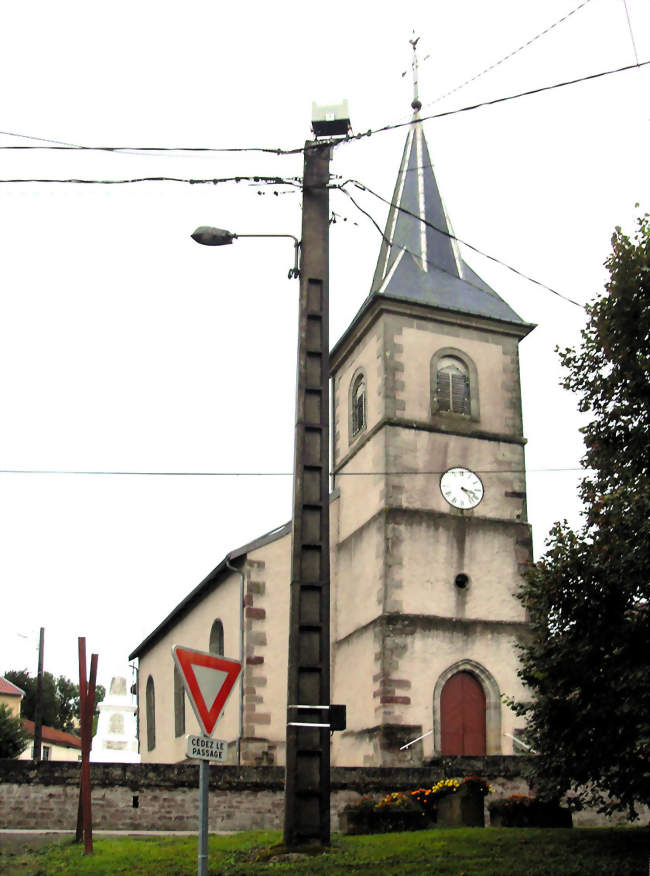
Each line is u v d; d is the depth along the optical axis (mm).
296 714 13594
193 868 14273
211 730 9633
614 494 15031
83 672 17188
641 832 16469
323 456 14555
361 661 27359
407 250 31484
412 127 34750
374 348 29891
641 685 13906
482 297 31016
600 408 16516
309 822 13680
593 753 14891
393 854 14508
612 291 16125
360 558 28562
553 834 16484
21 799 18891
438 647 26578
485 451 29078
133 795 19312
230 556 28500
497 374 30094
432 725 25812
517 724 26438
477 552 27906
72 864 15250
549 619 15539
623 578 14523
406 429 28500
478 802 18969
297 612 13812
